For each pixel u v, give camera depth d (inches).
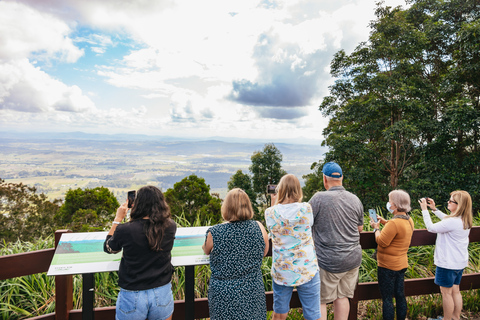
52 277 110.4
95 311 85.7
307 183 1055.6
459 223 100.2
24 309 104.2
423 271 133.8
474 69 438.0
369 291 106.7
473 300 120.4
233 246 72.4
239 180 1347.2
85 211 839.1
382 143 599.2
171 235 75.0
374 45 592.4
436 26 550.0
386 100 540.4
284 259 80.0
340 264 85.3
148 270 71.4
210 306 73.7
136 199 73.7
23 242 145.1
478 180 421.1
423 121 514.9
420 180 485.7
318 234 88.3
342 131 658.2
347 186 597.0
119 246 71.0
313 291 80.5
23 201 861.2
